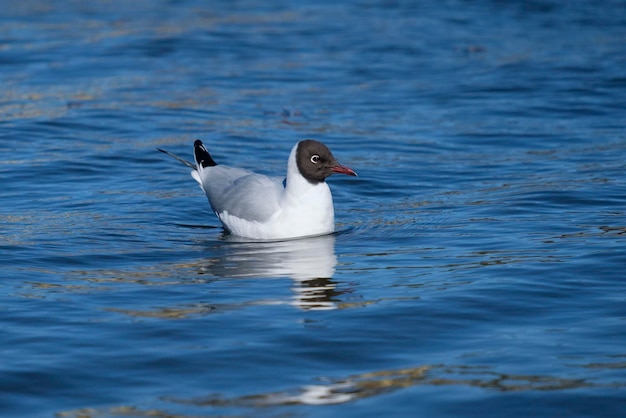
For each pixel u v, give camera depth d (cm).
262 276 1166
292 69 2678
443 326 982
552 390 825
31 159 1833
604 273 1141
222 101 2338
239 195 1394
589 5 3488
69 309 1041
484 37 3042
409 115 2209
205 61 2766
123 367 883
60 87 2441
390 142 1980
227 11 3509
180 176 1750
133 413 790
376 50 2895
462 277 1144
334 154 1891
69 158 1841
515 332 964
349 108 2275
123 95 2372
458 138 2009
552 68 2622
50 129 2058
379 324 988
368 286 1118
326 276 1163
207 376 863
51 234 1368
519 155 1870
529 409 793
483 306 1038
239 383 848
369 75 2609
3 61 2702
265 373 869
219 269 1202
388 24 3269
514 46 2909
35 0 3684
